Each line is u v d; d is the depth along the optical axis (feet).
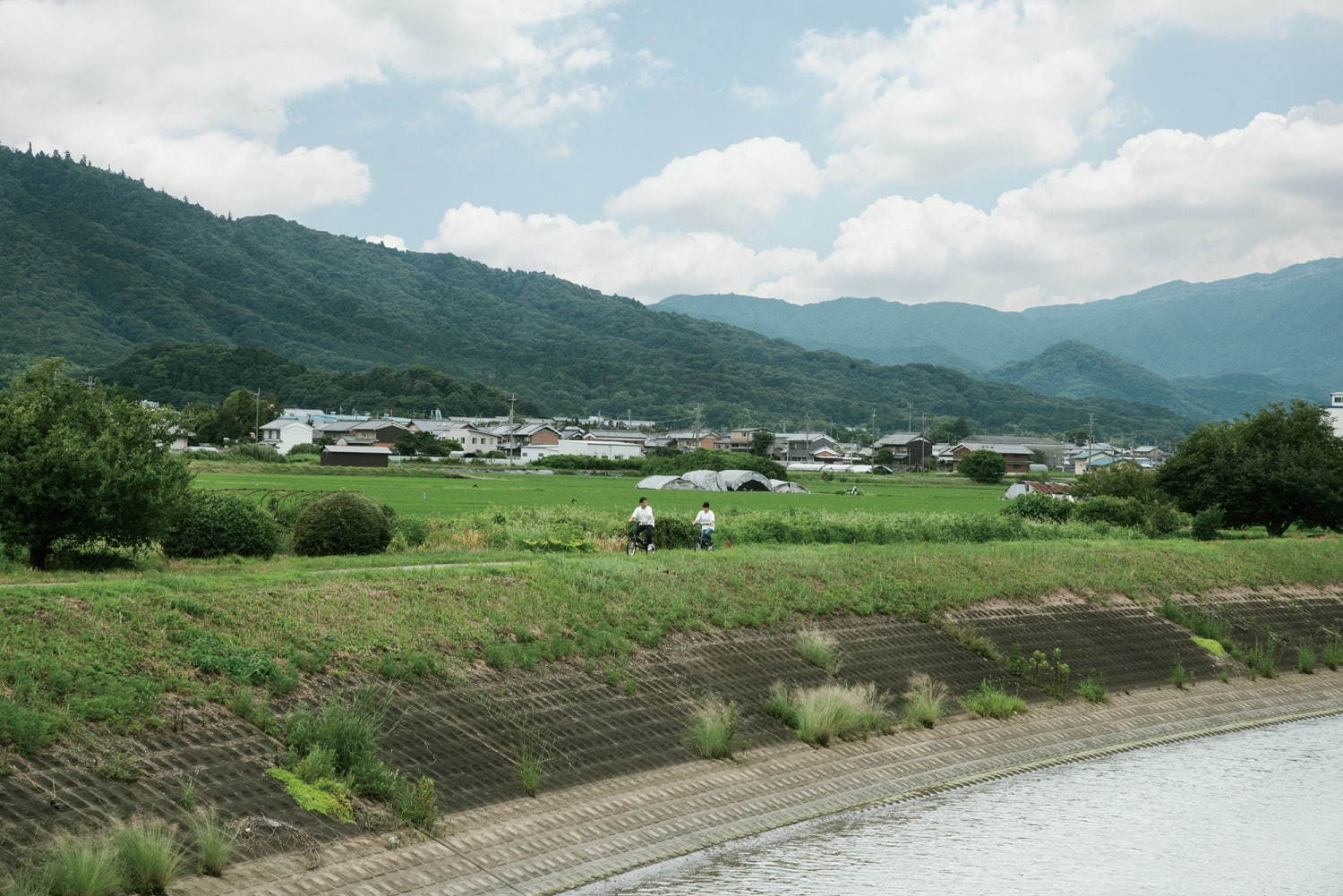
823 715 75.10
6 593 63.21
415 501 217.56
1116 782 74.69
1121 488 232.73
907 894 54.34
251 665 62.03
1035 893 55.21
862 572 108.99
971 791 71.46
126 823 47.65
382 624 72.33
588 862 55.52
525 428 599.16
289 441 538.88
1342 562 148.25
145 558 98.43
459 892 50.37
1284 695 102.37
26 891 41.55
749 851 59.41
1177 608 118.21
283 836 50.11
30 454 85.66
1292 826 66.28
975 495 336.08
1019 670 95.04
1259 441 186.60
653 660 80.79
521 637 76.95
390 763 58.75
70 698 53.88
